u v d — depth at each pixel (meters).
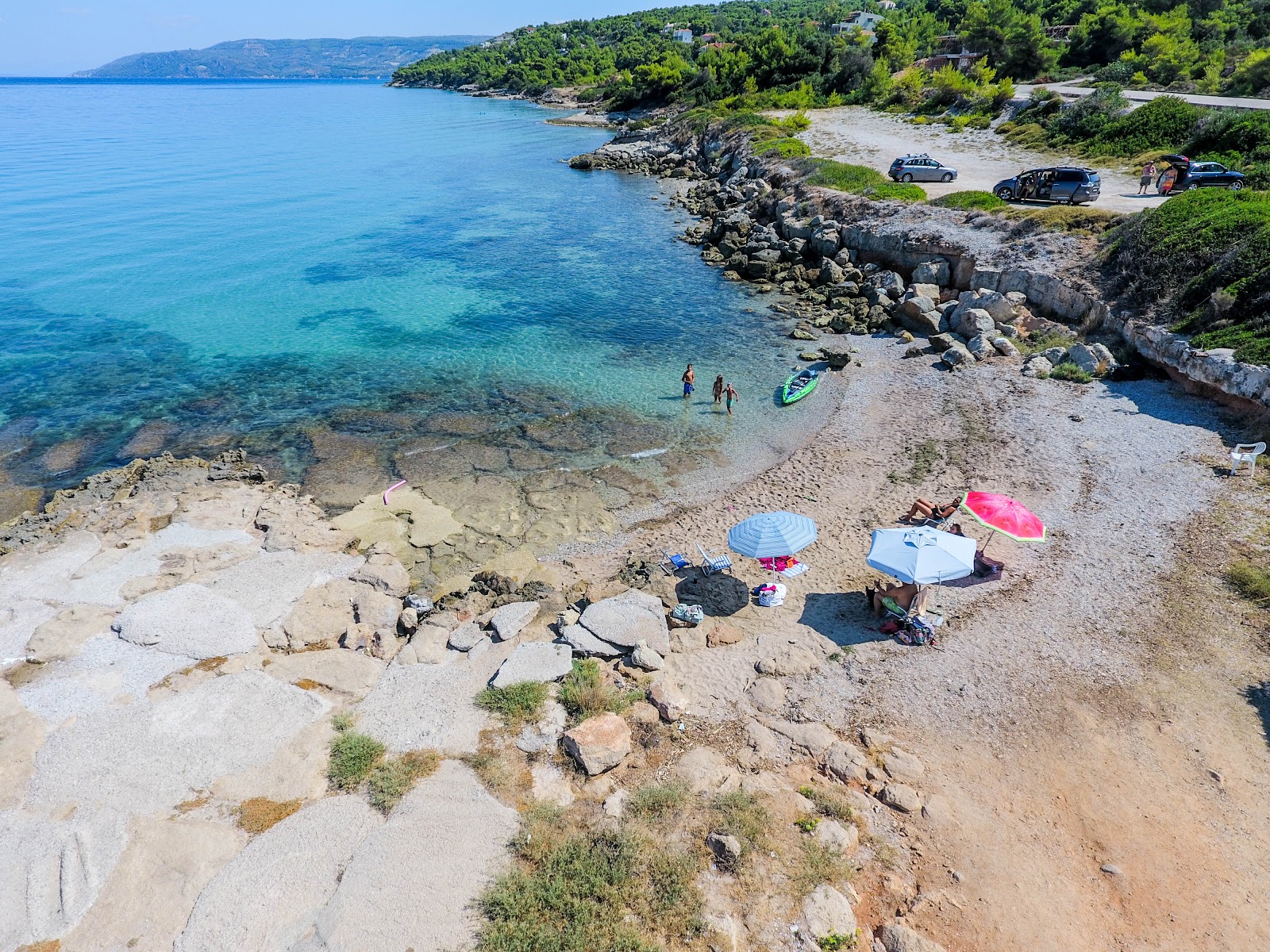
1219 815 13.25
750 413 32.09
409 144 118.62
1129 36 85.88
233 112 188.25
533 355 38.25
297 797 13.94
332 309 44.88
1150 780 13.99
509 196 79.25
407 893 11.96
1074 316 35.00
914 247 43.56
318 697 16.36
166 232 62.62
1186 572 19.30
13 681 16.91
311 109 197.25
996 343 34.53
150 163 98.31
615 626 18.31
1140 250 33.66
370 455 29.00
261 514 24.16
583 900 11.84
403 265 54.03
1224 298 28.23
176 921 11.72
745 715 15.91
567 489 26.86
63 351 38.34
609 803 13.61
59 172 89.88
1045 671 16.67
